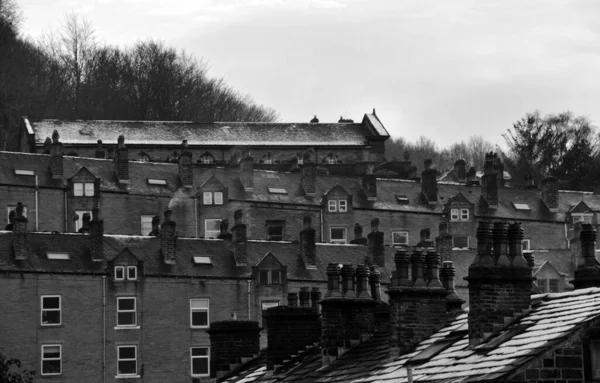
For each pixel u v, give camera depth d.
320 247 174.50
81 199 186.25
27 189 184.25
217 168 197.25
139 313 160.38
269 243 171.62
